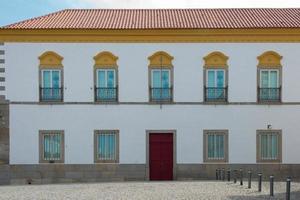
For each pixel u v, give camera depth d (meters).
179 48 34.56
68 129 34.38
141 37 34.47
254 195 23.33
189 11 39.22
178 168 34.34
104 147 34.47
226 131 34.47
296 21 35.56
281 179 34.25
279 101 34.53
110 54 34.50
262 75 34.62
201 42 34.56
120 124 34.47
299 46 34.56
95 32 34.38
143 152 34.38
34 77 34.47
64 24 35.16
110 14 38.44
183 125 34.47
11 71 34.41
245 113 34.50
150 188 26.84
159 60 34.50
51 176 34.25
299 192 24.94
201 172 34.34
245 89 34.56
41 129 34.38
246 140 34.47
